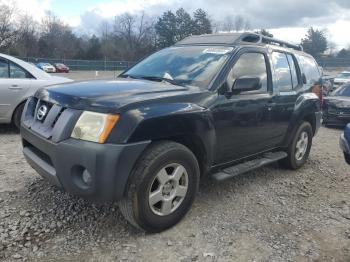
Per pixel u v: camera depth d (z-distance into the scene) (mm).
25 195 4453
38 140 3727
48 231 3707
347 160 4938
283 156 5598
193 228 3932
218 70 4414
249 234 3889
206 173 4309
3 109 7430
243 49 4816
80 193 3441
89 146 3318
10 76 7520
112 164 3309
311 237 3924
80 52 81688
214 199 4703
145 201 3572
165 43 82688
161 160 3613
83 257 3344
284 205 4680
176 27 82500
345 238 3953
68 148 3400
